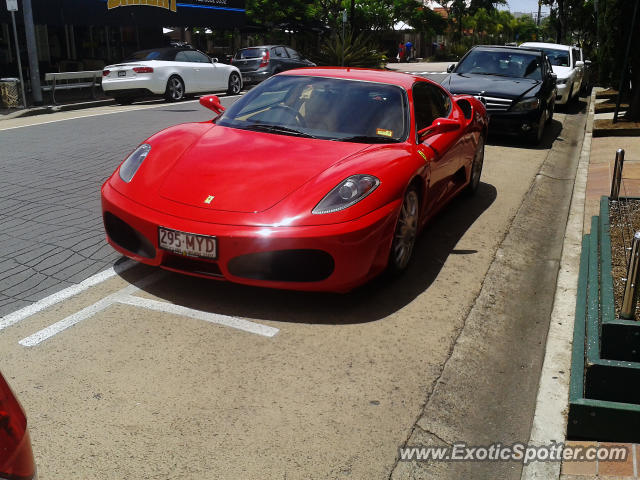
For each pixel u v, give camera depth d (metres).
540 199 6.92
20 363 3.05
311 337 3.45
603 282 3.40
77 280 4.03
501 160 8.94
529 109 9.91
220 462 2.44
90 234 4.91
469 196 6.73
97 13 18.03
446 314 3.88
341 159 3.96
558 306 4.07
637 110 11.52
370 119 4.52
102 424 2.63
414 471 2.48
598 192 6.88
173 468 2.40
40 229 4.98
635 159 8.55
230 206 3.56
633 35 11.47
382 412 2.84
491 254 5.04
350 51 24.86
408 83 5.00
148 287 3.96
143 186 3.86
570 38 45.81
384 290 4.16
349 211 3.55
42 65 19.42
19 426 1.29
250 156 3.99
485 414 2.92
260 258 3.46
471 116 6.05
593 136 10.77
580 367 3.02
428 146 4.58
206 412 2.75
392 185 3.82
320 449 2.56
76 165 7.33
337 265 3.52
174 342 3.32
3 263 4.26
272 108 4.70
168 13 20.33
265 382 3.00
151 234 3.63
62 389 2.86
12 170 7.02
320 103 4.66
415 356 3.34
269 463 2.45
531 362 3.44
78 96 17.56
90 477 2.32
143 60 15.91
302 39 32.03
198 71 17.02
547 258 5.11
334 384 3.02
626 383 2.67
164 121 11.43
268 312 3.70
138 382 2.95
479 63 11.31
